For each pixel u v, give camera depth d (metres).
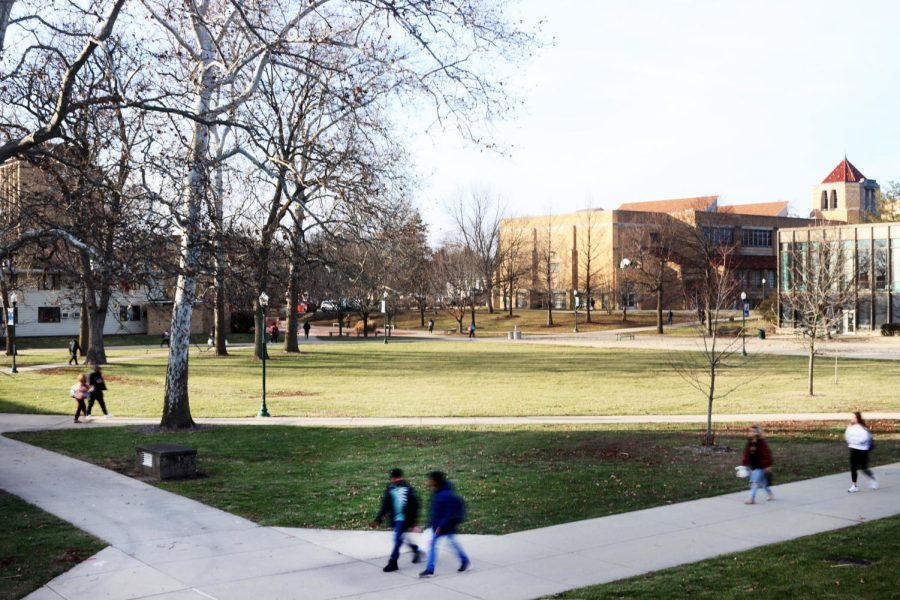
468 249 107.25
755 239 122.50
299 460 19.83
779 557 11.57
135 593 10.17
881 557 11.45
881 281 75.81
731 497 15.73
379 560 11.69
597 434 23.70
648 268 102.12
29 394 34.50
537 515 14.34
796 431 24.23
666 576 10.71
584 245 115.19
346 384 39.66
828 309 46.78
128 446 21.75
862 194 157.88
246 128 15.77
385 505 11.36
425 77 17.41
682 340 76.12
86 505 15.14
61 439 22.98
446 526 10.93
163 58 18.61
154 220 15.16
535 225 122.69
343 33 19.16
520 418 27.73
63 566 11.33
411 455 20.36
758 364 49.38
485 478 17.45
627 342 75.69
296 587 10.40
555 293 122.25
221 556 11.87
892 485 16.75
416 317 116.88
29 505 15.07
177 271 13.89
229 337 82.56
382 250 21.31
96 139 15.12
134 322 80.38
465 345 73.44
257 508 14.91
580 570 11.10
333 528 13.53
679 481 17.17
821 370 45.09
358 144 27.81
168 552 12.08
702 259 96.50
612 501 15.40
